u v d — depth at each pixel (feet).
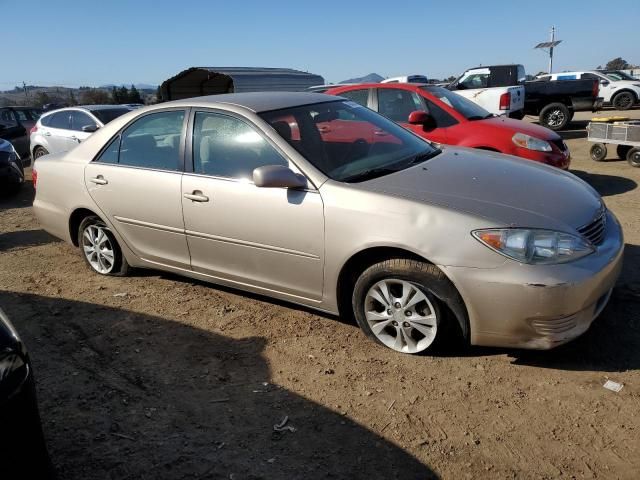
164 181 13.82
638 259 15.53
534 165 13.47
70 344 12.56
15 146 43.75
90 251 16.75
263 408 9.88
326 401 9.98
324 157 12.15
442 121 24.22
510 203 10.54
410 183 11.32
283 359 11.44
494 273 9.72
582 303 9.76
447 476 8.07
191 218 13.39
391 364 11.02
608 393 9.68
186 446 8.98
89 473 8.47
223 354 11.77
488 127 23.16
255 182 11.33
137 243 15.07
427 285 10.43
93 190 15.49
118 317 13.80
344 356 11.42
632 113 67.31
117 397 10.40
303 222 11.51
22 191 32.96
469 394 9.92
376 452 8.63
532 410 9.38
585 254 9.96
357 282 11.37
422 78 85.97
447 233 10.08
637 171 29.19
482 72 56.95
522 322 9.76
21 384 6.47
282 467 8.41
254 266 12.71
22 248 20.45
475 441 8.74
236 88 76.48
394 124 15.19
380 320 11.41
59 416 9.90
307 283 11.98
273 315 13.43
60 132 36.42
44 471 6.82
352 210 10.92
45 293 15.66
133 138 14.89
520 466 8.18
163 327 13.12
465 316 10.32
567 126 55.42
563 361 10.73
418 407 9.66
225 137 13.05
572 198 11.17
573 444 8.54
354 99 26.48
